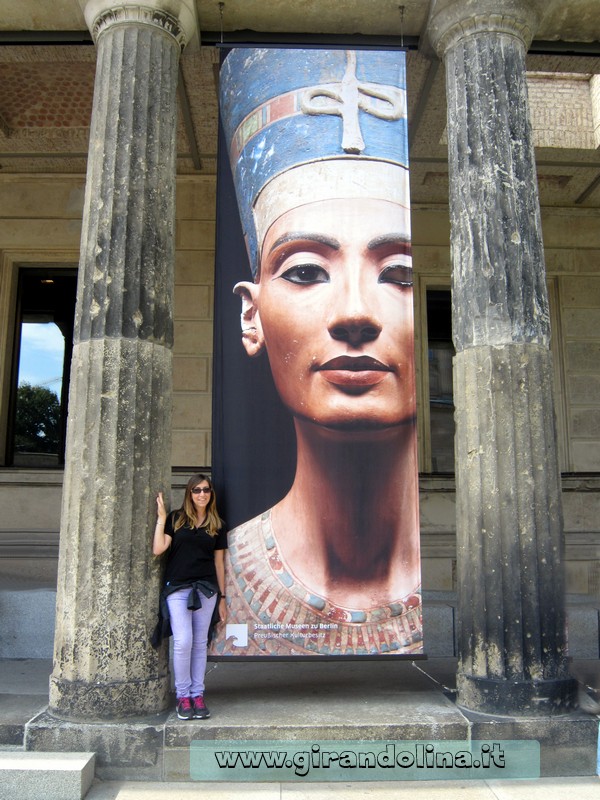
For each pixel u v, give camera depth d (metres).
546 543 5.07
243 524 5.30
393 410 5.42
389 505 5.33
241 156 5.70
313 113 5.66
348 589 5.25
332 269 5.52
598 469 9.88
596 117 8.95
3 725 4.68
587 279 10.27
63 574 4.98
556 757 4.76
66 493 5.11
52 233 9.89
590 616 6.97
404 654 5.19
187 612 4.90
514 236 5.42
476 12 5.75
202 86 7.81
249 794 4.39
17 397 10.00
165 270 5.47
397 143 5.66
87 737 4.63
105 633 4.80
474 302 5.38
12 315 9.95
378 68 5.72
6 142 9.20
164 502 5.16
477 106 5.65
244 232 5.61
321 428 5.40
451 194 5.75
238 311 5.52
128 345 5.15
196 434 9.55
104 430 5.02
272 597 5.23
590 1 6.21
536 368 5.26
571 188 9.93
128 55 5.63
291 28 6.52
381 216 5.57
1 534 8.96
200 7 6.25
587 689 5.61
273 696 5.44
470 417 5.29
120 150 5.45
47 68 8.16
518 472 5.11
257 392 5.44
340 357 5.45
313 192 5.59
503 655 4.93
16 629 6.75
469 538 5.21
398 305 5.51
